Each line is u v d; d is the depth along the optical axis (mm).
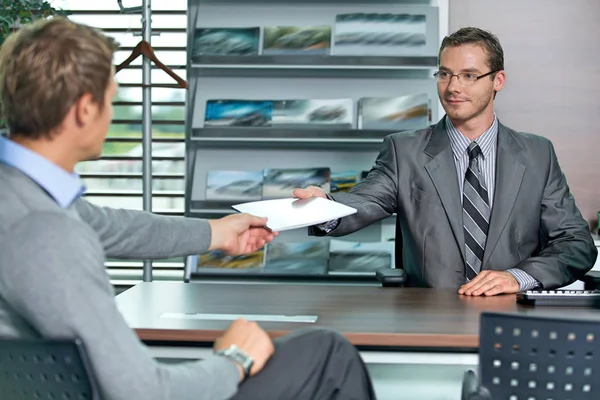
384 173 3018
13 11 4426
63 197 1402
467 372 1673
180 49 5098
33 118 1385
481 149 2914
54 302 1258
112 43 1475
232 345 1555
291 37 4551
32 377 1332
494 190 2873
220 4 4754
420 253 2896
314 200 2461
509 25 4582
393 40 4551
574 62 4570
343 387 1682
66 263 1271
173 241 2061
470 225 2889
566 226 2865
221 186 4562
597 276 2805
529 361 1479
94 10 5105
